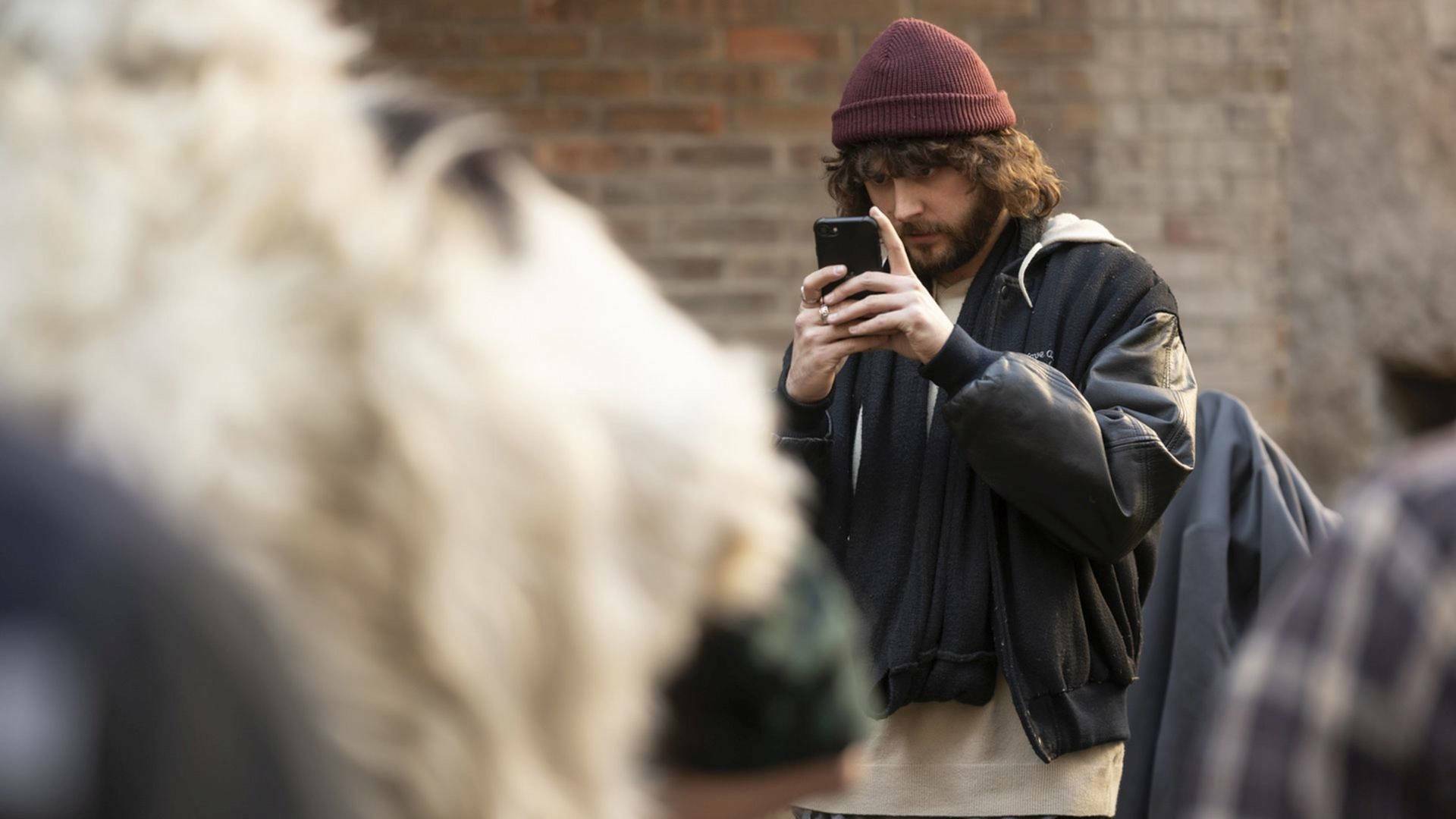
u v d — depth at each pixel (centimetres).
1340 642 133
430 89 114
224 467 80
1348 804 131
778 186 663
